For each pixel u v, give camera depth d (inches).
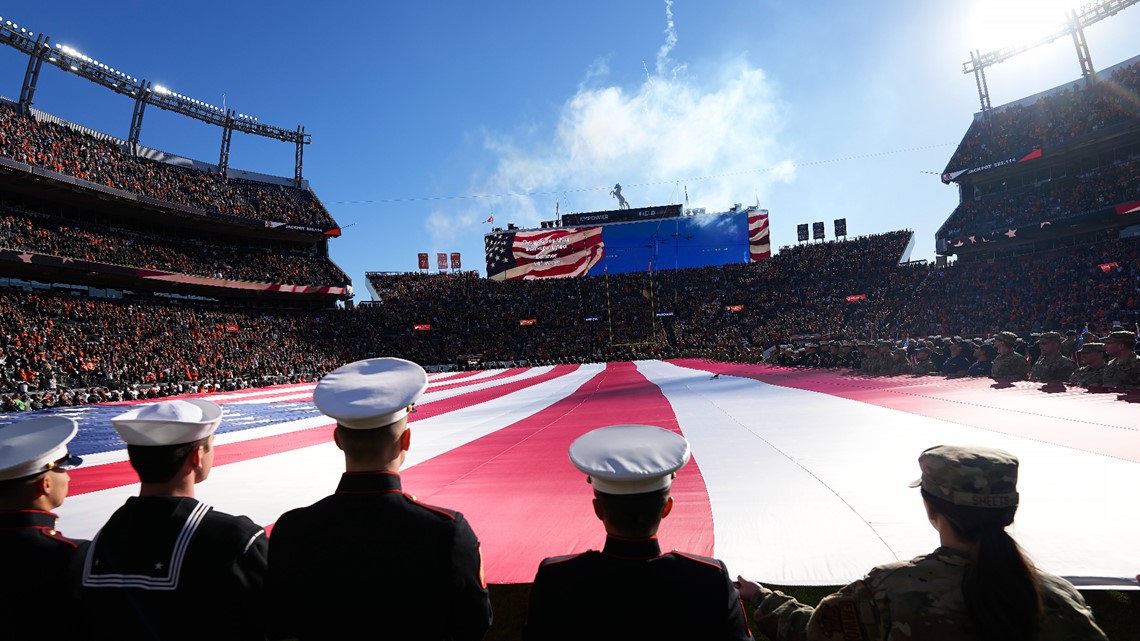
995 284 2110.0
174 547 85.3
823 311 2532.0
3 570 91.2
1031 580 71.0
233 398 1211.9
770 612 101.2
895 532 162.1
